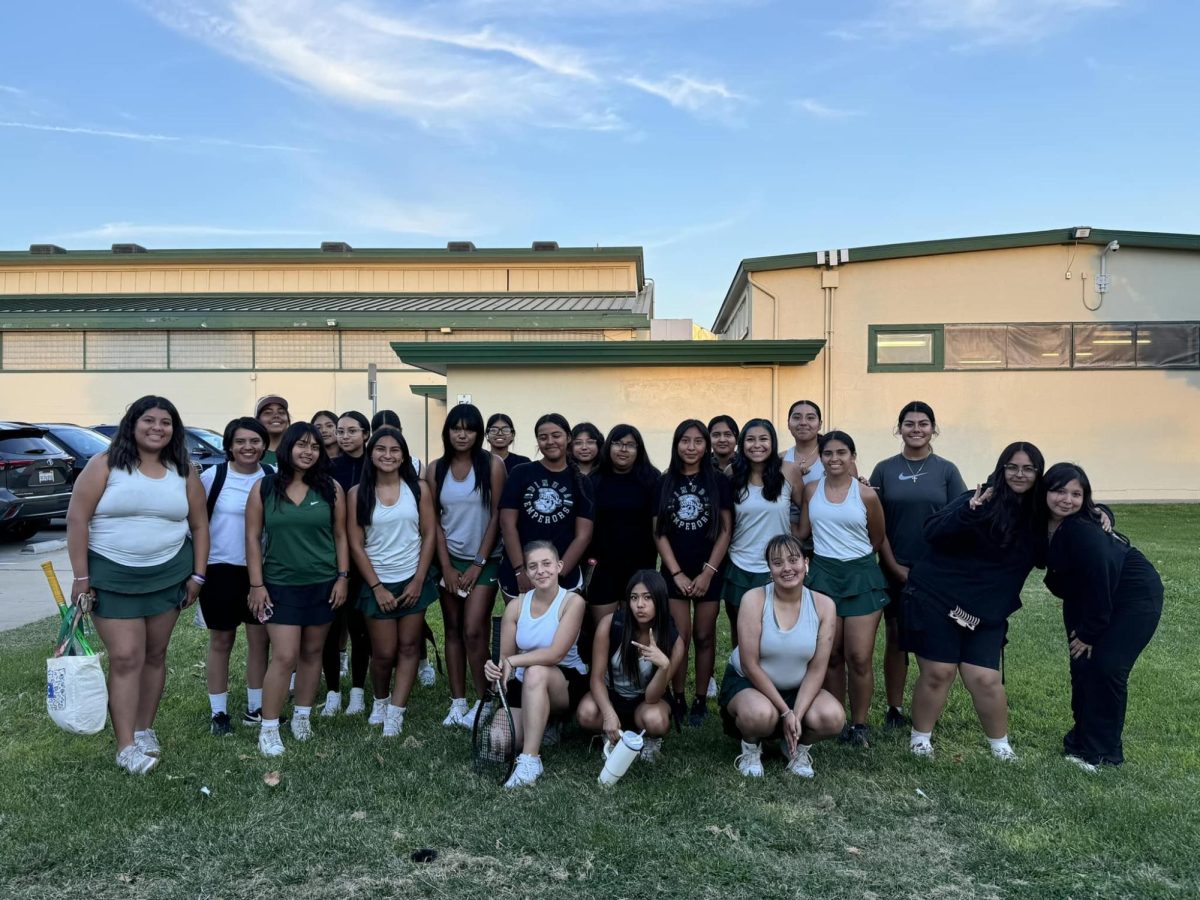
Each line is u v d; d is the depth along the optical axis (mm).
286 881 2854
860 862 2971
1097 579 3658
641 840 3105
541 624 3877
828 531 4156
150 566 3744
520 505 4402
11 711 4578
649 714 3824
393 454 4230
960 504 3875
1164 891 2760
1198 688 4863
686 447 4367
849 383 14414
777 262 14375
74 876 2883
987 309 14383
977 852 3033
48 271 25078
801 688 3756
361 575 4410
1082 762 3850
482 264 25078
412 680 4395
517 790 3566
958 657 3904
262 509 4062
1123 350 14414
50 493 10641
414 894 2775
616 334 19219
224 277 25094
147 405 3715
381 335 19484
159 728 4387
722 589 4520
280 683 4047
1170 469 14430
